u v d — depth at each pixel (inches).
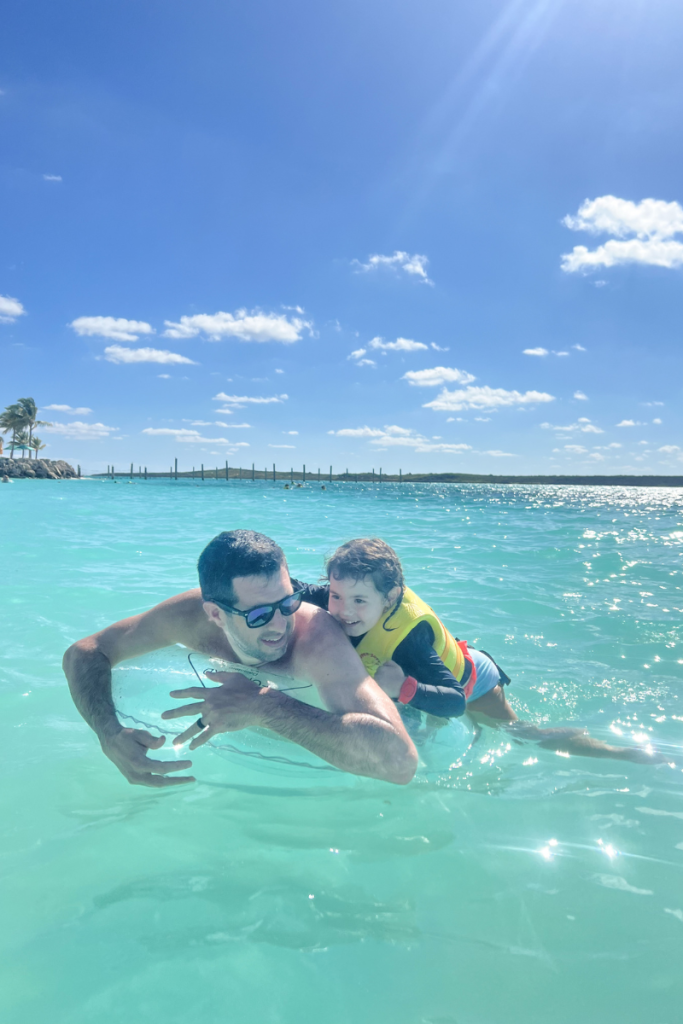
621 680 137.1
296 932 58.7
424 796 86.2
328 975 53.4
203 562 86.8
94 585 218.4
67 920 60.1
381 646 103.8
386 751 78.6
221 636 95.1
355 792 86.8
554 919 60.8
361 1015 49.3
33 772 90.4
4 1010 49.3
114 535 387.9
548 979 53.1
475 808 83.2
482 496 1695.4
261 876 67.4
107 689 89.7
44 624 166.2
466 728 109.0
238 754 90.9
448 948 56.7
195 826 77.4
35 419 3154.5
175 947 56.6
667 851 73.0
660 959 55.5
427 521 553.6
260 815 80.0
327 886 65.9
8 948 56.4
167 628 97.7
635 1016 49.2
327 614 95.9
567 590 227.6
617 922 60.4
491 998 50.9
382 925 59.9
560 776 93.7
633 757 100.9
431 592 222.2
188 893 64.5
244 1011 49.3
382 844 74.0
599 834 76.7
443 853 72.1
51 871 67.8
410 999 50.8
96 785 87.2
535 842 75.0
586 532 452.1
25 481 1959.9
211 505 783.1
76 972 53.5
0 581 223.3
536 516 657.6
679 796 87.4
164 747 91.4
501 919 60.9
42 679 126.8
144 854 71.2
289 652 90.1
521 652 155.6
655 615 191.3
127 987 51.8
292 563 273.9
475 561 294.7
